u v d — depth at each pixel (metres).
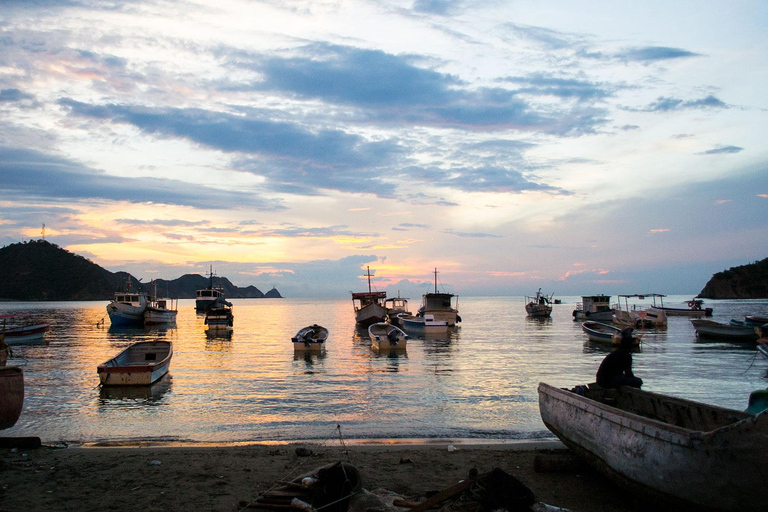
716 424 7.66
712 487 5.75
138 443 11.98
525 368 25.17
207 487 8.08
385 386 19.91
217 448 10.73
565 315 92.81
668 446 6.19
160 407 16.19
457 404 16.38
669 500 6.29
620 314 57.59
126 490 7.91
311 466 9.20
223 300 111.38
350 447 11.00
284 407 16.09
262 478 8.52
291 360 28.91
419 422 14.02
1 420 9.48
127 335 49.31
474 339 43.06
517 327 59.03
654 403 8.91
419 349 34.94
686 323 62.62
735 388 19.61
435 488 7.98
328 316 102.44
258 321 81.69
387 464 9.34
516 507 5.93
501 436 12.56
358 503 6.78
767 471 5.37
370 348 35.56
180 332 53.81
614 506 7.34
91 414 15.25
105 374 19.38
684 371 24.23
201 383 20.84
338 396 17.88
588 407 7.96
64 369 25.14
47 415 15.11
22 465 9.12
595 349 34.66
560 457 8.90
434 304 56.66
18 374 9.81
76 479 8.40
